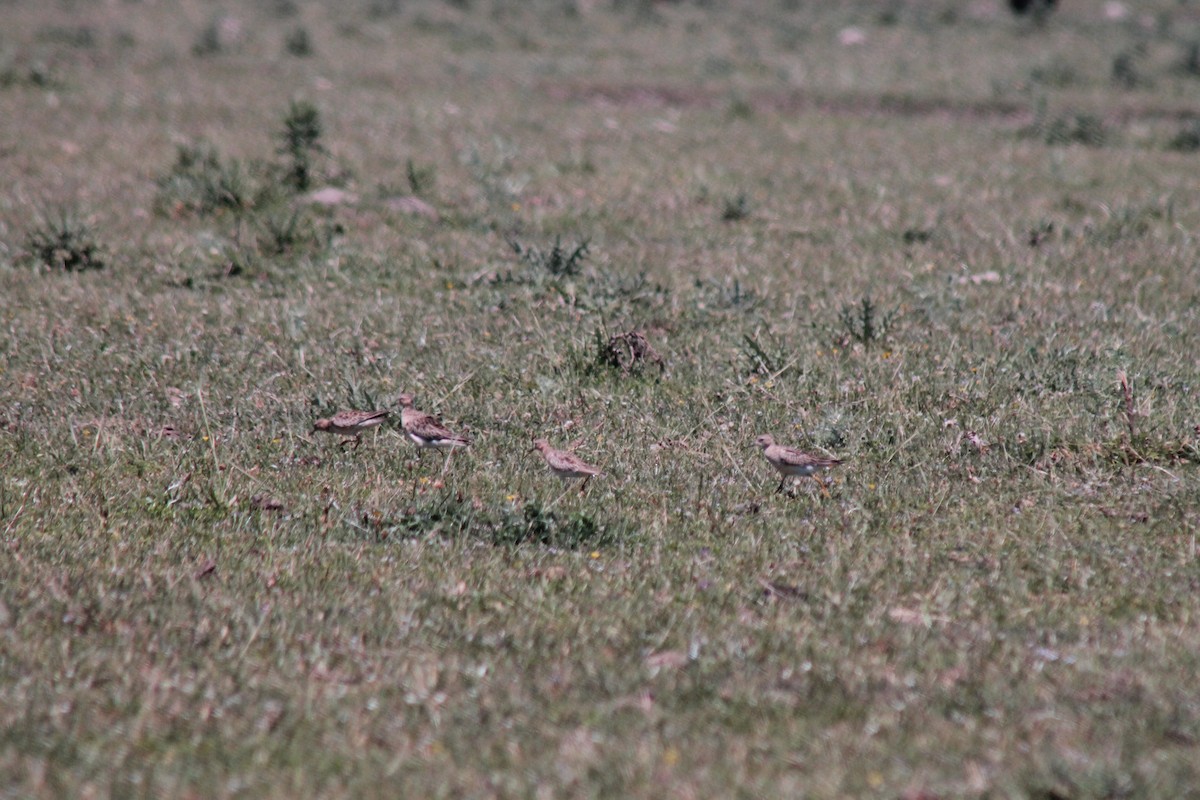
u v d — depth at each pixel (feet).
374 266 125.08
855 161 190.90
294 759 43.75
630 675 49.93
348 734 45.47
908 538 64.59
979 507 69.26
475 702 47.88
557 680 49.83
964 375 91.81
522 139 199.52
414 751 44.27
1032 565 61.62
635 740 44.93
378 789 41.91
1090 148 208.44
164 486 71.97
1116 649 52.39
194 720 46.29
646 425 82.79
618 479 73.92
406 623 54.54
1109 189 172.76
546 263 121.80
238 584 58.95
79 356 97.09
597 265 126.41
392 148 185.78
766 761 43.70
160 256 127.44
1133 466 75.31
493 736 45.47
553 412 85.25
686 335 103.50
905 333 104.53
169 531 65.77
